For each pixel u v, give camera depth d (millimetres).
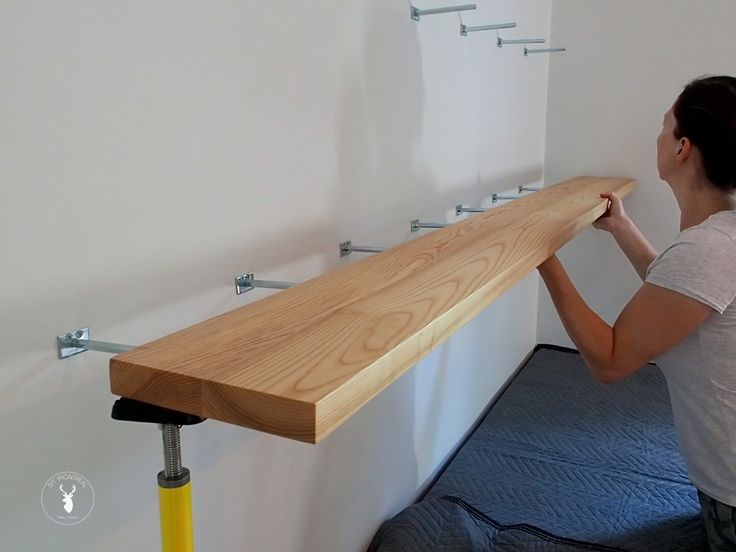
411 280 805
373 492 1619
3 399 703
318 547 1393
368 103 1354
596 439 2172
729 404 1226
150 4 814
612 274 2834
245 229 1031
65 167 733
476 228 1187
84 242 768
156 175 855
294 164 1133
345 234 1323
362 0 1282
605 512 1761
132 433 877
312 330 616
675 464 1996
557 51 2533
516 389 2607
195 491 1015
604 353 1175
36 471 751
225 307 1007
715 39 2455
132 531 901
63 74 717
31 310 717
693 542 1617
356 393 505
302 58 1118
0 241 676
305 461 1300
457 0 1751
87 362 794
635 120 2658
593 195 1783
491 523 1675
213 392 496
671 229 2676
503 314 2551
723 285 1109
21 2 666
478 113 2020
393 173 1502
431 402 1928
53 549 788
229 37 950
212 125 939
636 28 2580
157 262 874
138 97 814
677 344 1189
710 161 1200
